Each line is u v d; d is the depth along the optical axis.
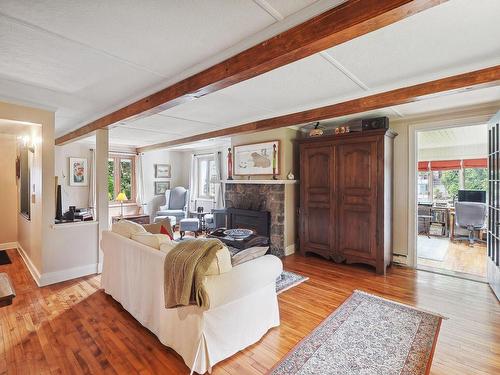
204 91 2.36
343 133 4.10
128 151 7.41
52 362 1.97
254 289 2.12
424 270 4.00
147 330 2.39
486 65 2.22
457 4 1.46
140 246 2.48
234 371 1.88
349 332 2.35
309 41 1.57
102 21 1.62
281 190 4.68
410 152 4.11
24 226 4.42
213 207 7.40
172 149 8.10
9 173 5.05
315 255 4.73
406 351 2.09
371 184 3.87
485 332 2.37
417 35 1.77
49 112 3.44
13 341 2.22
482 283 3.50
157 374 1.85
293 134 4.90
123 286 2.74
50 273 3.46
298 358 2.01
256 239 3.84
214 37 1.81
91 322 2.52
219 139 6.08
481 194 6.01
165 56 2.07
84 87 2.72
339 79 2.52
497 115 3.02
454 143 6.99
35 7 1.47
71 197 6.40
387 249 3.99
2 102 3.09
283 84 2.65
